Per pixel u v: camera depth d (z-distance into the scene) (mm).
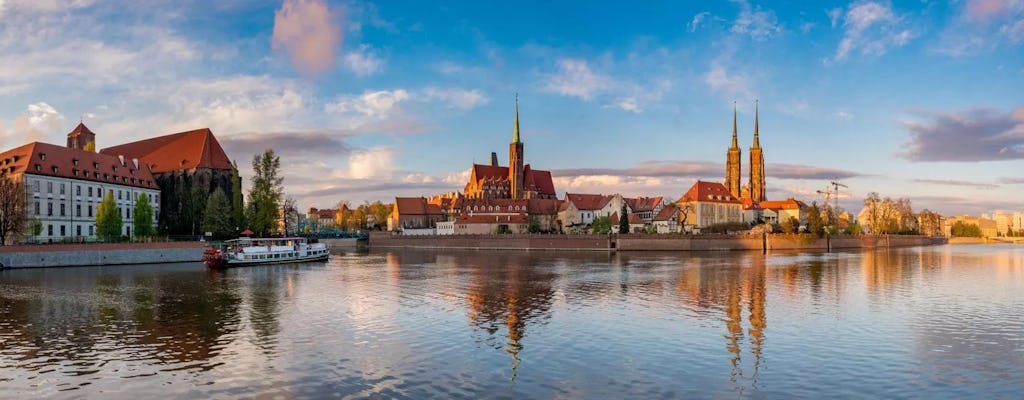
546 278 108688
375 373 43562
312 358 47500
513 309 71000
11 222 134625
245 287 93438
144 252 138250
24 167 151500
